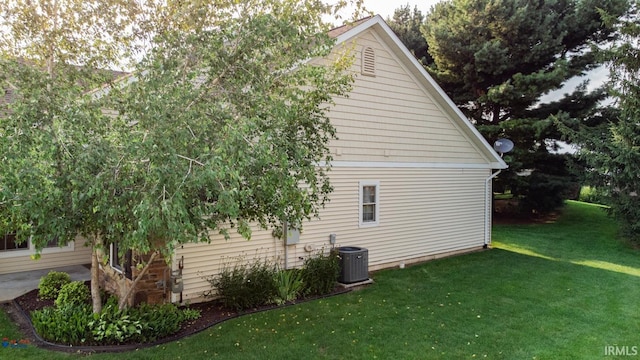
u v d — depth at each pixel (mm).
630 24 14766
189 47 4984
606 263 11648
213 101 4707
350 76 7102
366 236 10320
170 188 3574
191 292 7457
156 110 4086
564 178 18297
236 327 6387
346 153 9812
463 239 12992
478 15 18312
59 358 5102
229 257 7973
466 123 12492
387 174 10766
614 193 14953
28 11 5148
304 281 8180
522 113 18859
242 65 4992
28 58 5461
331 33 9789
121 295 6113
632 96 14516
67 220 3982
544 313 7371
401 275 10008
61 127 3826
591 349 5879
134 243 3670
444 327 6594
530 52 17922
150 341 5734
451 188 12570
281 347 5672
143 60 4805
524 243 14570
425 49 24016
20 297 7457
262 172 4535
